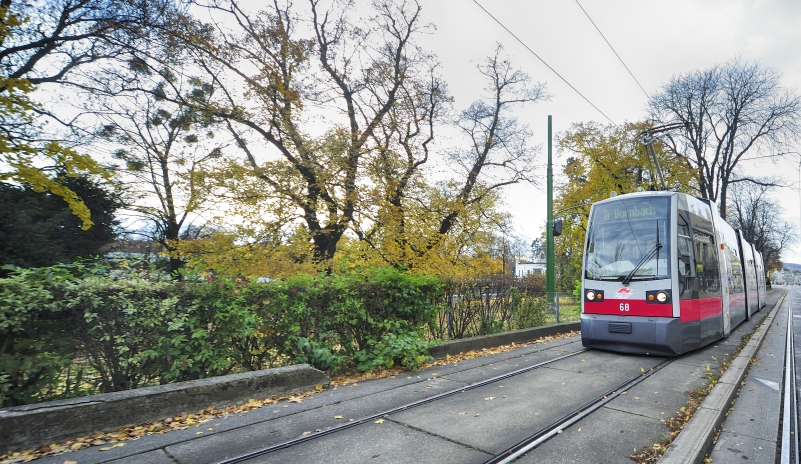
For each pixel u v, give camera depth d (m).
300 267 14.30
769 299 37.69
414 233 16.34
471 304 9.92
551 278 15.68
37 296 4.09
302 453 3.76
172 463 3.54
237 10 14.80
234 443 3.96
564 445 3.97
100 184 16.91
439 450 3.83
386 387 6.01
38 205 15.27
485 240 19.61
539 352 8.98
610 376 6.75
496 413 4.87
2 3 10.68
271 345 6.05
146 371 4.95
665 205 8.76
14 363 4.03
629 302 8.48
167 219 21.48
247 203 14.16
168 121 19.66
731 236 14.12
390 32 18.81
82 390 4.55
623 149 26.56
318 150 15.26
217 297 5.44
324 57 17.80
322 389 5.86
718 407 4.91
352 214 15.61
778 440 4.28
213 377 5.16
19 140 9.50
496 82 21.73
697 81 29.80
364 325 7.13
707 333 9.23
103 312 4.62
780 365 8.00
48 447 3.80
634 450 3.85
